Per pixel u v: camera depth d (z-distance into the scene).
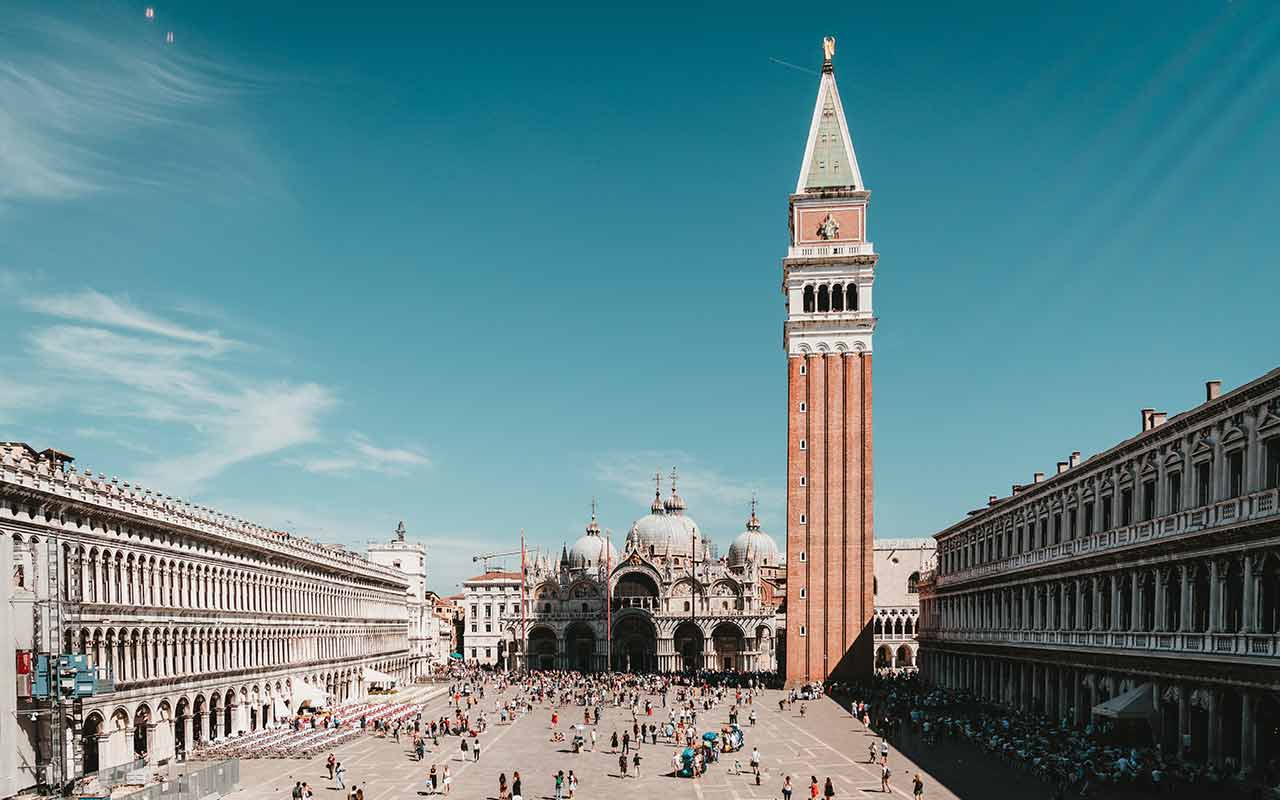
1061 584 100.00
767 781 82.75
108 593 85.50
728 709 141.00
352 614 165.38
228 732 111.38
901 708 126.44
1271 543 63.12
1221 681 68.56
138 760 78.44
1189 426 75.50
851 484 170.38
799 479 171.75
